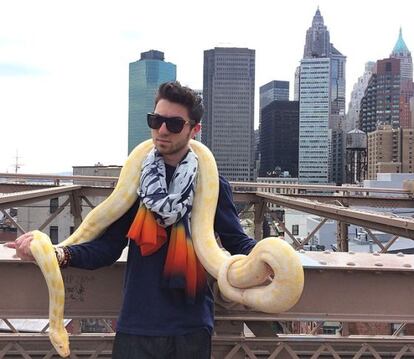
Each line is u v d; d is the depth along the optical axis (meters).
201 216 3.12
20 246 3.01
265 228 20.33
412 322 3.68
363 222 7.64
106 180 15.23
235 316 3.62
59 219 39.97
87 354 3.86
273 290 2.70
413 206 15.71
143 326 3.01
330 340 3.87
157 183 3.00
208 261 3.01
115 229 3.28
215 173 3.23
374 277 3.68
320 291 3.66
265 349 3.82
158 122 3.01
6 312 3.58
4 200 8.62
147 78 126.94
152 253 3.04
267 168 146.38
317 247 35.09
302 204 10.55
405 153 93.06
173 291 3.02
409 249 29.56
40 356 3.92
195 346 3.04
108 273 3.63
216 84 129.75
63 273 3.62
